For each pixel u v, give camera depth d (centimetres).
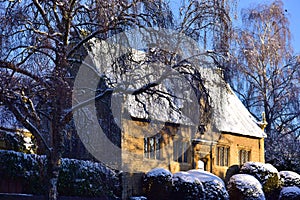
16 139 2305
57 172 1638
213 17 1739
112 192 2431
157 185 2548
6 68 1544
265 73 3947
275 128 4072
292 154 3725
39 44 1598
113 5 1585
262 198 2872
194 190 2591
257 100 4050
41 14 1652
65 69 1583
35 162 2162
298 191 3033
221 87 1848
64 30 1666
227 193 2723
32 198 2091
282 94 3931
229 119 3375
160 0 1680
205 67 1730
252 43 3712
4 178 2088
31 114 1645
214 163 3161
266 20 3922
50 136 1991
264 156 3684
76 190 2273
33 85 1538
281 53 3897
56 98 1570
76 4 1672
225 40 1744
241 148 3400
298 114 3866
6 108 1728
